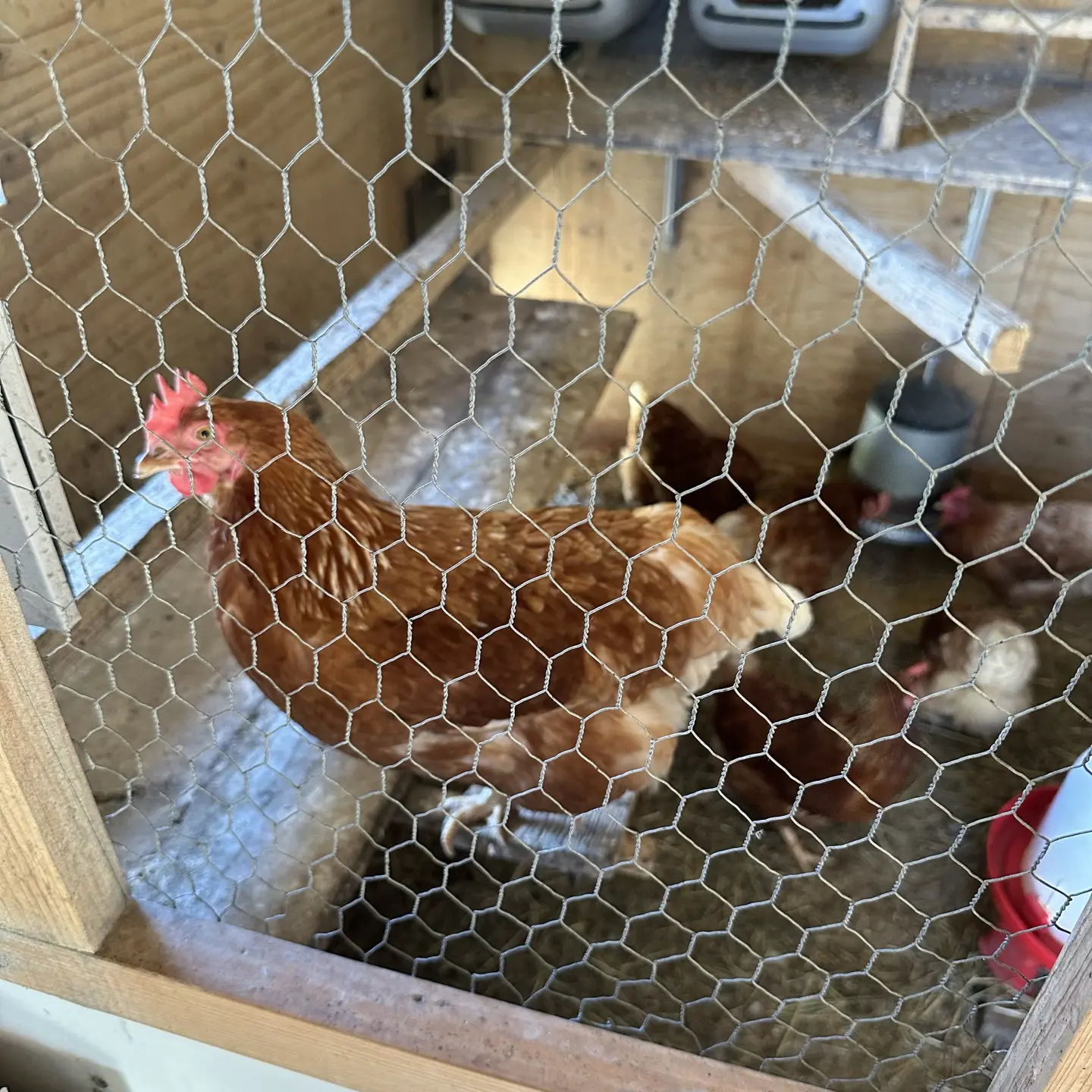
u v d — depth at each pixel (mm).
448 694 1203
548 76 2256
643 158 2445
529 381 2080
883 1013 1362
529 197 2418
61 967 979
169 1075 1085
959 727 1852
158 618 1474
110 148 1583
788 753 1490
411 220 2600
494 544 1256
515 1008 930
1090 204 2184
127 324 1702
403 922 1433
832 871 1556
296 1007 918
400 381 2064
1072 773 1201
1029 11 1388
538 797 1372
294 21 1976
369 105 2299
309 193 2158
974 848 1592
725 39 1935
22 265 1445
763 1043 1329
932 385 2330
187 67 1719
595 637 1270
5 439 1159
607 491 2387
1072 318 2318
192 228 1822
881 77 2055
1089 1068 698
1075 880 1178
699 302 2605
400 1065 894
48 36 1417
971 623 1819
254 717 1409
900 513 2295
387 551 1182
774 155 1741
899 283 1602
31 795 848
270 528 1120
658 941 1440
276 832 1263
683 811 1635
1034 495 2523
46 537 1260
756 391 2688
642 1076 870
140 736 1348
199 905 1188
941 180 593
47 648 1319
